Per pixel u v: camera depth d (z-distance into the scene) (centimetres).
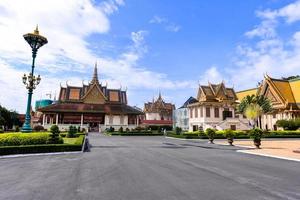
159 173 997
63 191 723
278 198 665
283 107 5722
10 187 771
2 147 1592
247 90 7212
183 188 760
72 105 7256
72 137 3681
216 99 5828
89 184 808
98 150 1970
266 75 6347
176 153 1773
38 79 2288
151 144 2717
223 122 5356
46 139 1861
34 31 2322
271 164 1276
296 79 6191
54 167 1144
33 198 656
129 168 1112
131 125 7356
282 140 3772
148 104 11175
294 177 941
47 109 6825
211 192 716
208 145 2648
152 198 654
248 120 5628
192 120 5988
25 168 1120
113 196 671
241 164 1262
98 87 7781
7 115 6944
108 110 7325
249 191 732
